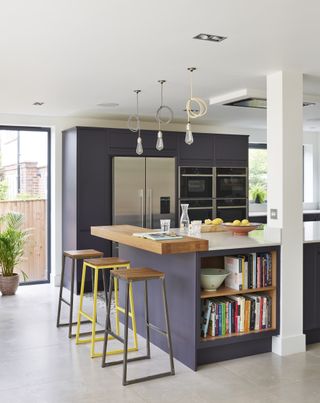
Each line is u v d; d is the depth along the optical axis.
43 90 4.87
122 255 4.96
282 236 3.98
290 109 4.05
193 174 6.82
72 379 3.40
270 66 3.88
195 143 6.84
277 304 3.97
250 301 3.90
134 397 3.12
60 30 2.99
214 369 3.62
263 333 3.90
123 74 4.18
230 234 4.57
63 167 6.66
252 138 8.09
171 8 2.63
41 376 3.45
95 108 6.00
